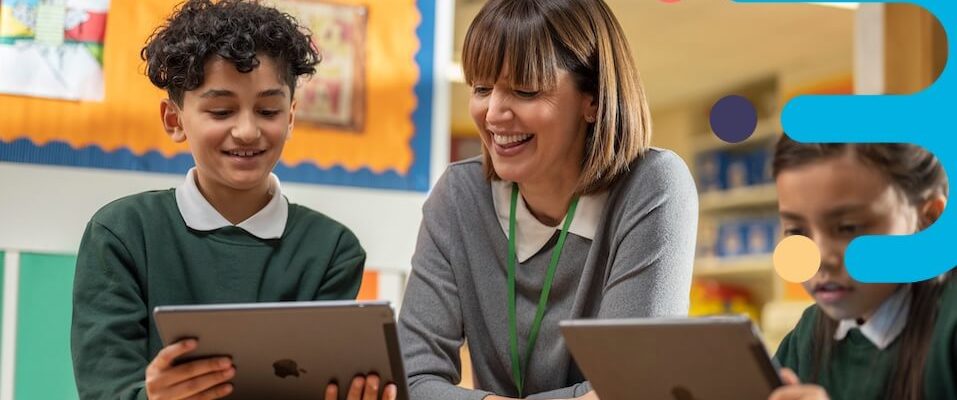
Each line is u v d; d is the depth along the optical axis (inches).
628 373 39.9
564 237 54.2
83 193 77.4
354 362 41.6
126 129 79.0
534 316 54.7
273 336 40.6
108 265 52.5
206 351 41.2
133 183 79.0
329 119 84.7
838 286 46.8
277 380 42.8
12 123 75.9
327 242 57.2
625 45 53.9
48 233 76.2
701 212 153.8
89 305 51.9
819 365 47.0
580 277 54.0
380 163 86.1
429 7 88.4
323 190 84.0
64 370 75.2
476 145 122.4
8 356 73.9
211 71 52.5
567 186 54.8
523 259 55.2
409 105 87.4
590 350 40.2
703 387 38.3
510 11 51.4
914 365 43.2
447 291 56.1
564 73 51.3
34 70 76.7
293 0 83.6
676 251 52.2
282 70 54.7
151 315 53.3
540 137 51.4
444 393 51.2
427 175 87.7
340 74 85.2
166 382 41.7
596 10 52.8
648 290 51.3
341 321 39.9
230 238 55.4
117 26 79.0
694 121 162.9
